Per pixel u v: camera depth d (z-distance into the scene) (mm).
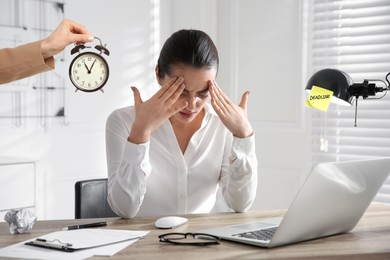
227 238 1403
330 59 3549
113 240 1383
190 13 4215
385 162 1495
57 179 3654
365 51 3395
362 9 3387
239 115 1842
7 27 3338
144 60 4152
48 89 3586
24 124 3480
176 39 1744
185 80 1706
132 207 1729
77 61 1977
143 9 4129
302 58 3666
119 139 1965
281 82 3801
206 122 2068
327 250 1314
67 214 3729
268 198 3904
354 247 1350
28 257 1241
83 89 1996
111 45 3930
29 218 1530
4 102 3387
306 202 1292
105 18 3887
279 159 3836
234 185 1863
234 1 4035
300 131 3711
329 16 3529
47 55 1471
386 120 3334
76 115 3746
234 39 4051
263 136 3914
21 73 1435
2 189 2977
